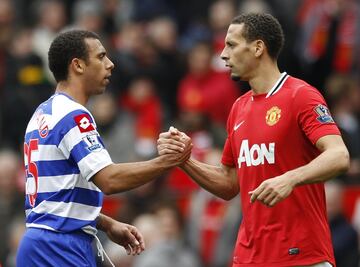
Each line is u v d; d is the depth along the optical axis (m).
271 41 25.30
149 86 47.88
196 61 46.88
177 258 38.94
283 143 24.84
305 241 24.70
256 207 25.05
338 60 48.31
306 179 23.45
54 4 51.84
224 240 39.81
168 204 39.72
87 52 25.33
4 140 48.00
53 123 24.88
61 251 24.84
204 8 53.00
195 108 45.47
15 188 42.44
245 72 25.41
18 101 47.81
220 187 26.58
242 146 25.45
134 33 50.53
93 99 46.25
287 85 25.16
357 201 40.62
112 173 24.55
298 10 50.06
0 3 50.00
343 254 38.47
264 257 24.92
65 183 24.84
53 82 48.66
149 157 45.91
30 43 49.44
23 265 25.05
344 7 48.69
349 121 44.00
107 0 53.00
